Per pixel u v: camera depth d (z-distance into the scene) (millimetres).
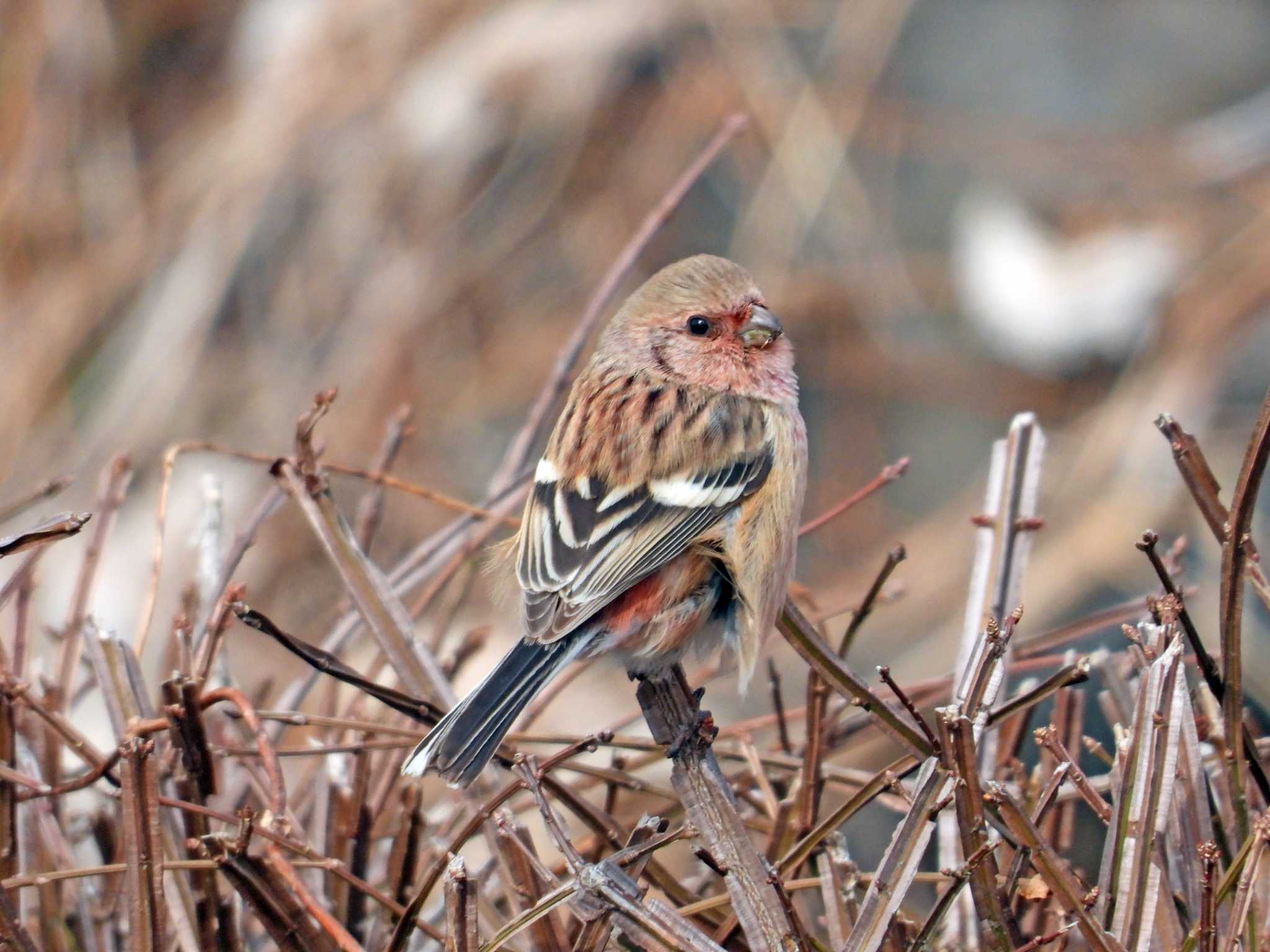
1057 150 15023
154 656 11484
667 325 6969
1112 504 13328
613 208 14664
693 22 14852
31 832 5883
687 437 6559
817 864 5742
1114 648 11070
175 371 13633
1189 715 5051
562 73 14453
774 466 6605
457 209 14344
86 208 14117
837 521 14445
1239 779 5047
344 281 14141
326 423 13812
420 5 14516
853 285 14719
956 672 6090
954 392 14602
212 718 6605
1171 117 15047
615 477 6461
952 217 15062
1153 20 15227
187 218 14156
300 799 6617
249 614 5270
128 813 4824
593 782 6945
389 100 14367
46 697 6254
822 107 14648
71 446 13516
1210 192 14664
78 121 14188
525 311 14359
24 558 8086
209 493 7160
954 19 15383
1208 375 13898
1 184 13961
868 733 7070
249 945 6152
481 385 14133
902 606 13633
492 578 6762
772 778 6387
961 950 5562
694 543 6371
